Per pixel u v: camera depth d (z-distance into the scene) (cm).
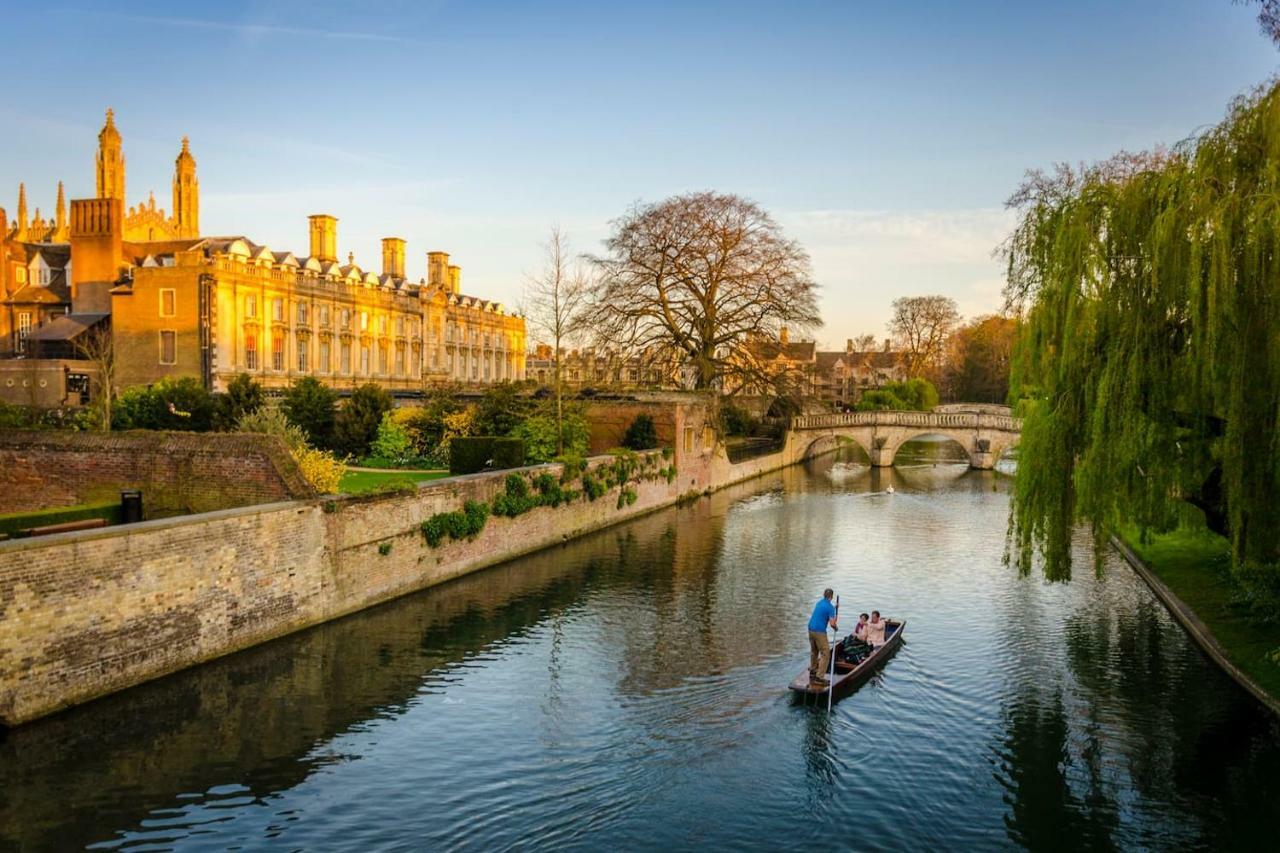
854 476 6075
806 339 5431
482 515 2791
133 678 1709
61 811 1309
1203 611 2311
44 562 1534
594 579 2764
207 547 1859
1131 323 1747
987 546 3422
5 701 1488
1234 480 1619
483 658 2003
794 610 2436
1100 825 1359
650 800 1385
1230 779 1506
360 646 2062
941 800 1419
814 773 1487
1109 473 1758
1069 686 1892
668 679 1888
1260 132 1678
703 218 5150
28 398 5141
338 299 6219
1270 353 1577
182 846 1233
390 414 4238
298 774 1445
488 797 1384
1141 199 1766
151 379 5181
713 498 4822
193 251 5150
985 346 10319
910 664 2009
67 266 6612
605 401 4619
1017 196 4122
